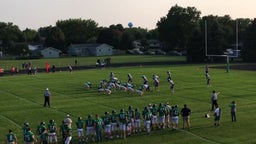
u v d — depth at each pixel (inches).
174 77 2642.7
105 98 1875.0
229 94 1950.1
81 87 2234.3
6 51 6451.8
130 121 1235.9
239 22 5246.1
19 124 1406.3
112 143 1159.0
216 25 4210.1
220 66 3496.6
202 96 1902.1
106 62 4121.6
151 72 2997.0
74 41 7450.8
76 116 1514.5
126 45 6934.1
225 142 1147.3
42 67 3823.8
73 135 1259.8
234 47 4813.0
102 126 1249.4
